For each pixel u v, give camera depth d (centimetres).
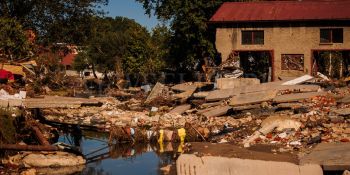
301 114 2108
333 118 1906
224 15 4112
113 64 7425
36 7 3919
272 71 4003
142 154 1795
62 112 2852
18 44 3036
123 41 7350
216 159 1247
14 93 1945
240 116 2366
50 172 1502
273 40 3988
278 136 1672
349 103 2277
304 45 3925
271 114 2278
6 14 3741
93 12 4144
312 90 2653
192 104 2858
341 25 3831
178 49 4997
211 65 4897
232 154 1341
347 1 4091
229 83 3241
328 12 3931
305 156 1245
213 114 2420
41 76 3372
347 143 1380
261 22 3978
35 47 3378
